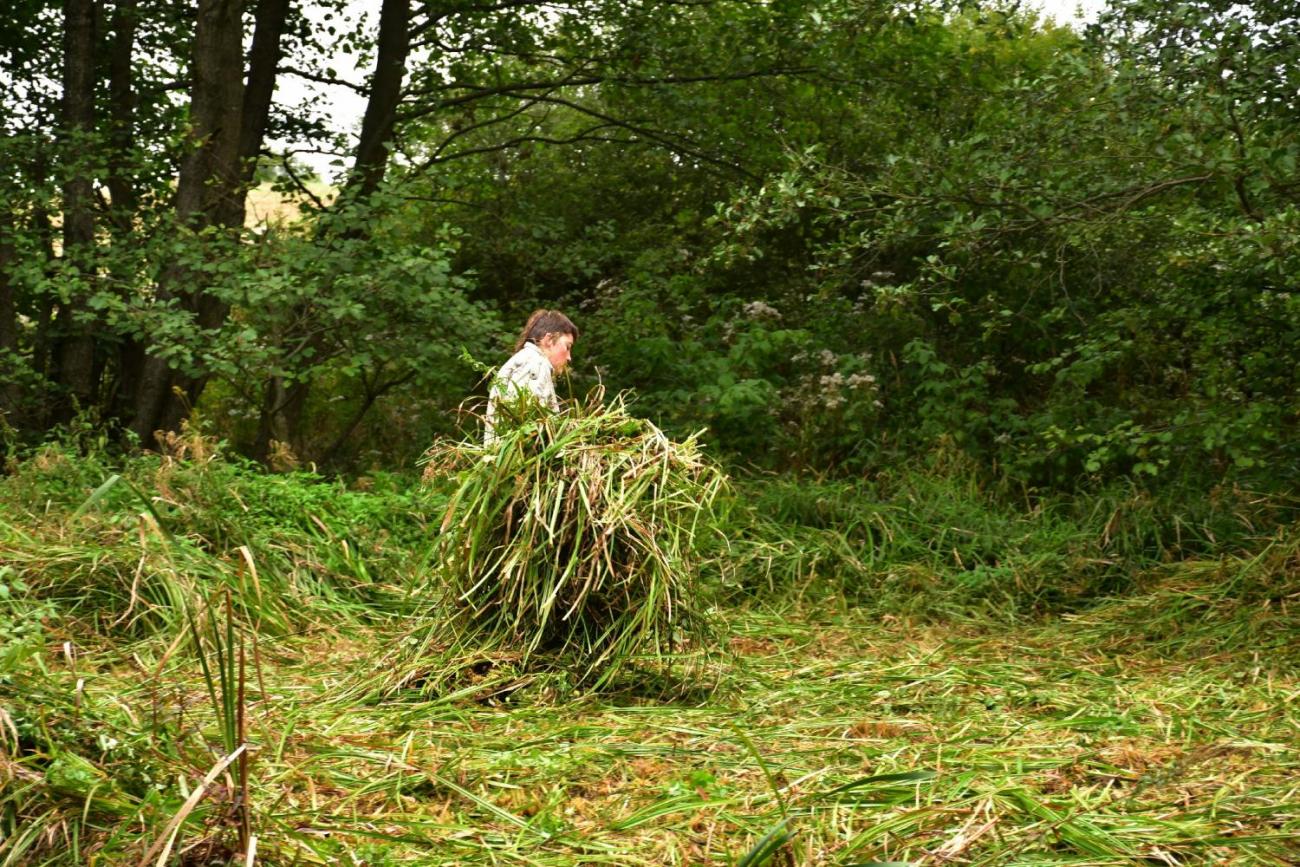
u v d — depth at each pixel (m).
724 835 3.20
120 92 12.23
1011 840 3.08
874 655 6.07
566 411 5.13
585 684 4.81
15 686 3.32
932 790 3.45
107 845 2.75
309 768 3.64
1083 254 8.13
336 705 4.59
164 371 10.91
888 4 8.02
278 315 9.61
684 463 4.94
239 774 2.90
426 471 5.23
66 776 2.89
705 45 12.89
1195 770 3.72
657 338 11.16
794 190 7.15
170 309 9.61
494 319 10.60
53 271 10.37
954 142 7.77
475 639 4.88
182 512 6.61
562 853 3.09
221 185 10.75
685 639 5.04
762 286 14.10
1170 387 10.23
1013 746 4.06
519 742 4.07
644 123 13.80
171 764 3.13
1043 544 7.92
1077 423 9.50
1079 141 7.02
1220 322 7.59
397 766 3.67
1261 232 6.05
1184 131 6.27
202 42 10.68
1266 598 6.27
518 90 13.30
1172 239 7.16
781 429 10.51
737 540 7.81
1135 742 4.12
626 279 13.27
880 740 4.19
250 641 5.60
